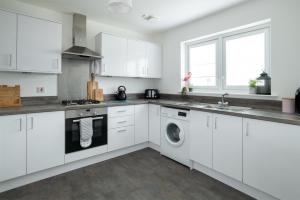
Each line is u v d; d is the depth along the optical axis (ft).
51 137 7.44
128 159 9.49
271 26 7.50
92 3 8.46
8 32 7.21
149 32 12.87
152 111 10.63
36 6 8.80
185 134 8.54
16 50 7.40
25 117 6.78
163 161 9.23
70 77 9.92
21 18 7.48
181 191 6.64
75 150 8.16
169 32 12.39
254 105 8.09
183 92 11.31
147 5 8.60
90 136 8.51
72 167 8.29
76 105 8.32
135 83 12.95
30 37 7.71
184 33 11.38
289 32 7.00
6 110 6.58
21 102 8.44
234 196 6.33
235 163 6.55
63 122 7.75
